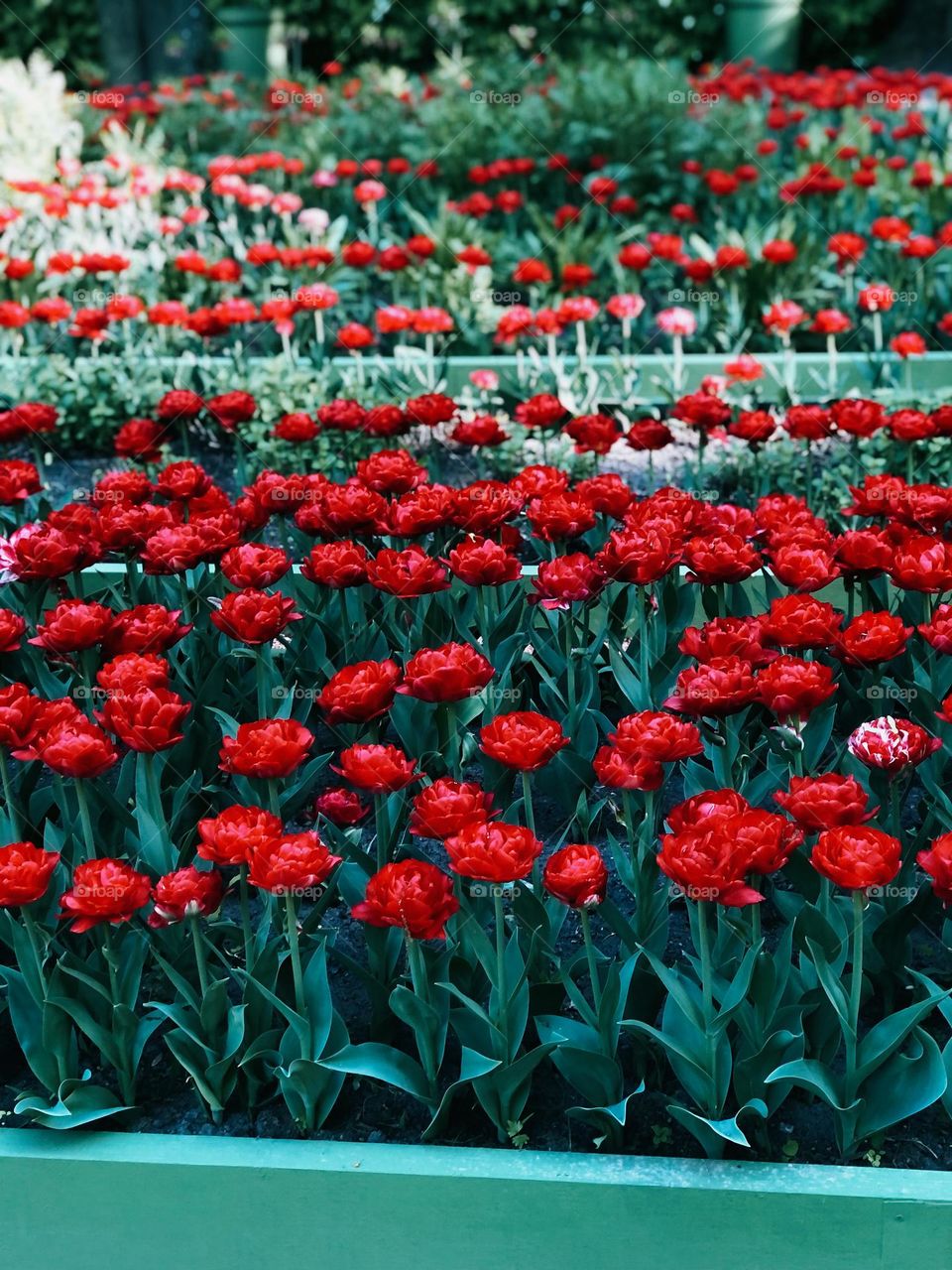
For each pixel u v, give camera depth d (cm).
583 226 742
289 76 1288
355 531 311
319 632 328
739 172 735
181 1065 236
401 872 201
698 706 223
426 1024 217
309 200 870
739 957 229
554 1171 207
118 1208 217
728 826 191
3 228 696
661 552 268
